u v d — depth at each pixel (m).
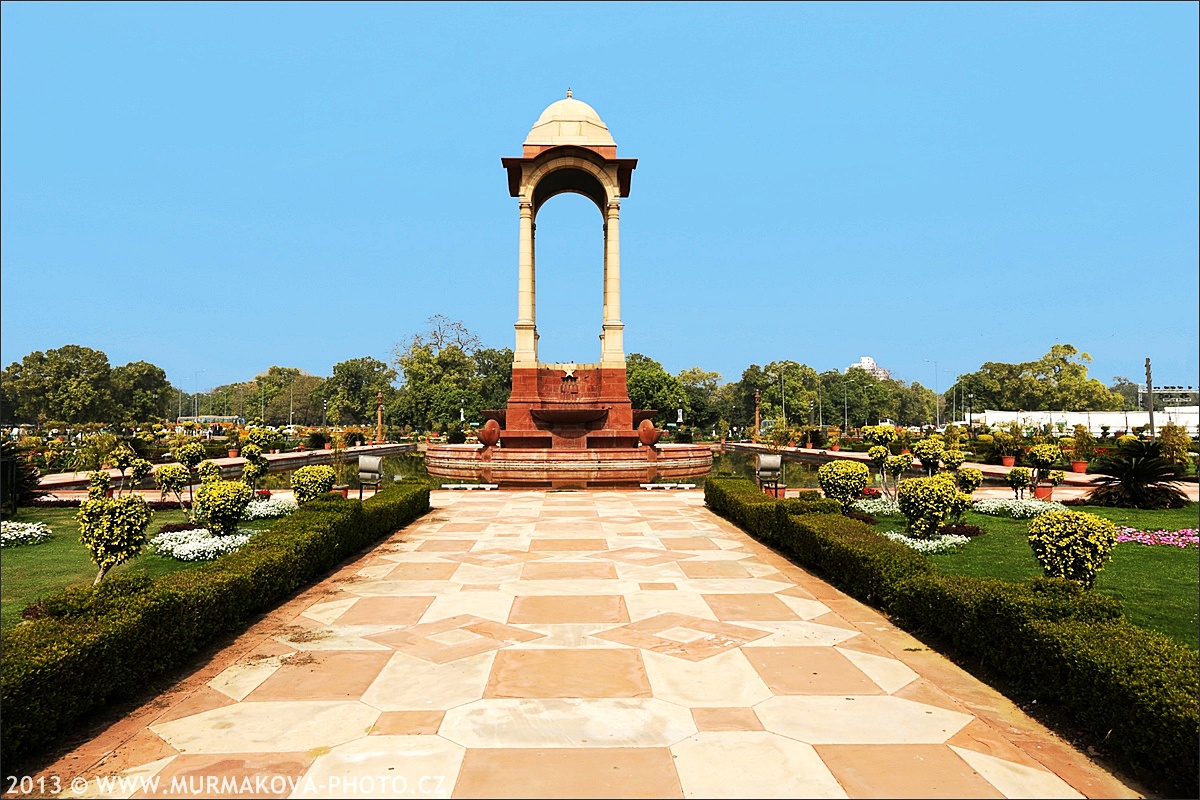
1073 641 4.65
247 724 4.69
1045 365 97.75
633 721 4.69
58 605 5.22
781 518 10.88
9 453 15.96
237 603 6.82
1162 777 3.93
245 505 11.35
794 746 4.33
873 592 7.62
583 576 9.30
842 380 117.31
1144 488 15.68
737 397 104.75
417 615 7.42
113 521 7.67
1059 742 4.44
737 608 7.68
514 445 24.62
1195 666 4.09
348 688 5.33
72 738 4.50
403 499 13.73
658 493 20.11
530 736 4.46
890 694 5.20
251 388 131.62
